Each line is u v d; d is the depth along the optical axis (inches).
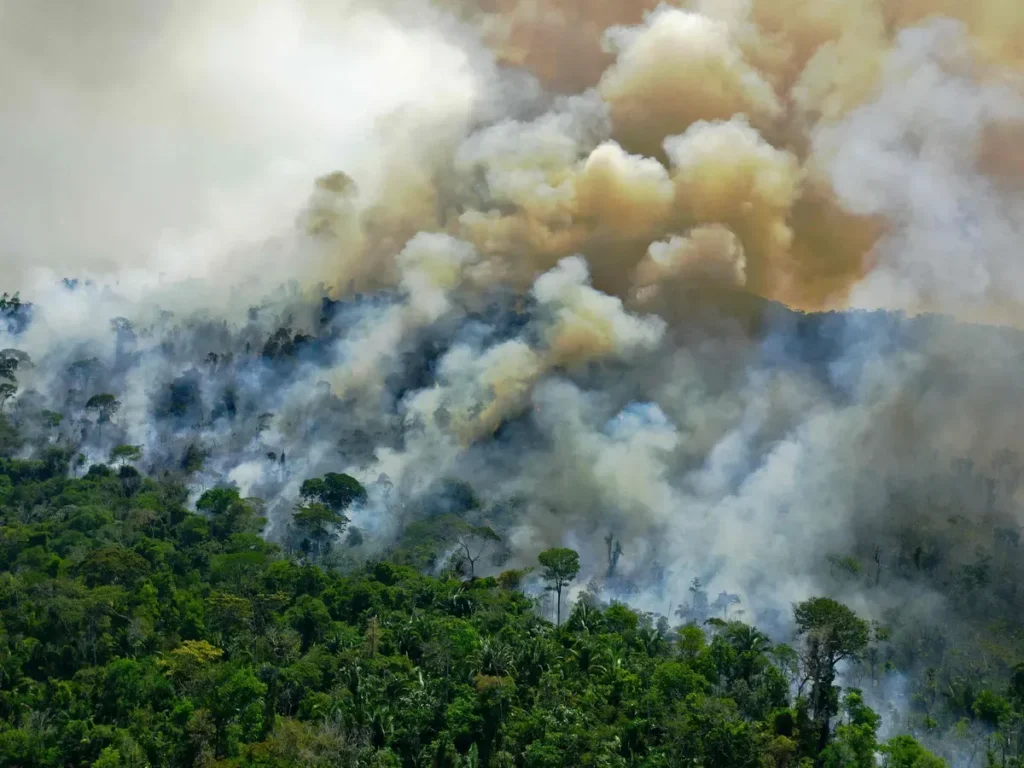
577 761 3341.5
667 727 3447.3
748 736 3341.5
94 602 4138.8
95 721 3609.7
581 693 3801.7
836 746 3371.1
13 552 5083.7
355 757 3329.2
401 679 3816.4
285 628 4306.1
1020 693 4318.4
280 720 3597.4
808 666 3786.9
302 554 5905.5
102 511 5782.5
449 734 3553.2
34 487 6422.2
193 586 4790.8
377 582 4950.8
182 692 3698.3
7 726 3526.1
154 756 3417.8
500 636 4224.9
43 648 4015.8
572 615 4653.1
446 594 4822.8
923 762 3206.2
